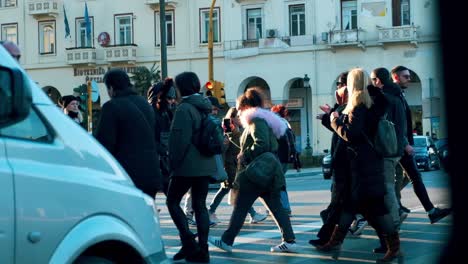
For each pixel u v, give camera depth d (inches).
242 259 374.6
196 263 364.5
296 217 552.7
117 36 2117.4
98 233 202.2
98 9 2123.5
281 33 1982.0
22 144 190.9
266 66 1998.0
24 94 181.0
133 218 216.8
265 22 1995.6
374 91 344.8
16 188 184.1
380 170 347.3
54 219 192.4
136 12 2092.8
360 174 346.9
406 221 500.7
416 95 1962.4
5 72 183.3
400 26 1866.4
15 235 183.0
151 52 2084.2
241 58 2012.8
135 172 316.8
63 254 193.3
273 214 393.7
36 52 2176.4
